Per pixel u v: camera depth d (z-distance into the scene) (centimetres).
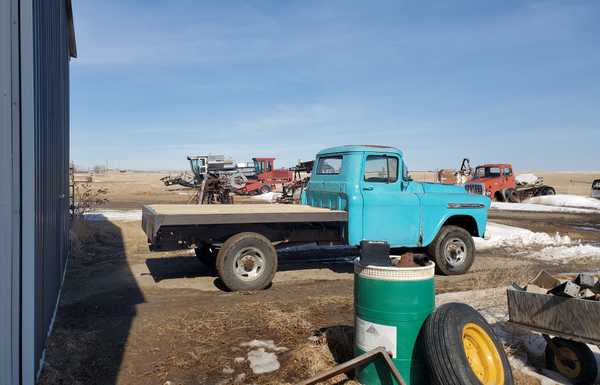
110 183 5047
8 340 330
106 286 760
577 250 1174
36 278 362
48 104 468
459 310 369
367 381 379
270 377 415
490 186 2892
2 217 327
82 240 1164
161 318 582
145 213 770
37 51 369
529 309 433
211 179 1825
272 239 786
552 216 2191
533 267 974
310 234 807
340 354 452
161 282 793
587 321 391
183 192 3572
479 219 907
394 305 370
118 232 1340
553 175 8694
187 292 724
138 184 4856
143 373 423
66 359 445
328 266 955
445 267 867
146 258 1016
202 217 686
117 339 506
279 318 570
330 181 859
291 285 783
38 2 379
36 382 381
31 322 341
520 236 1373
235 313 602
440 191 880
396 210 816
